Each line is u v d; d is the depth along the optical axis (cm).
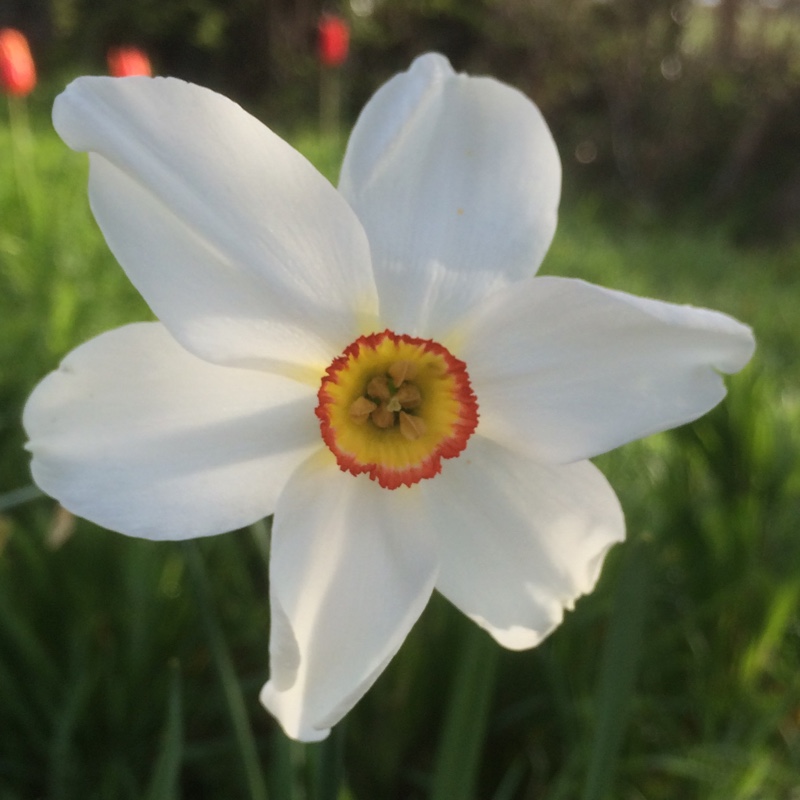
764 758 15
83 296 25
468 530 10
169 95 8
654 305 9
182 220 8
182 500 9
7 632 15
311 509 9
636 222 104
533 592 10
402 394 10
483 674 11
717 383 9
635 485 22
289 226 9
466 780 11
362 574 9
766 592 17
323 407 9
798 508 20
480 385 10
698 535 18
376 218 9
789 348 44
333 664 9
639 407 9
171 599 16
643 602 10
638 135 121
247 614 16
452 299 10
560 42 121
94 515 8
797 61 117
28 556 15
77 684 14
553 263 45
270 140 8
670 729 16
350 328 9
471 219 10
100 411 9
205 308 9
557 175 10
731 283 65
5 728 14
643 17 120
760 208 114
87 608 16
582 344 9
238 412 9
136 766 15
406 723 15
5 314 25
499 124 9
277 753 11
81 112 8
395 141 9
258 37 124
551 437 9
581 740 14
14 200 33
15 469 18
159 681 15
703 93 119
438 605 16
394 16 127
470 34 128
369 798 15
